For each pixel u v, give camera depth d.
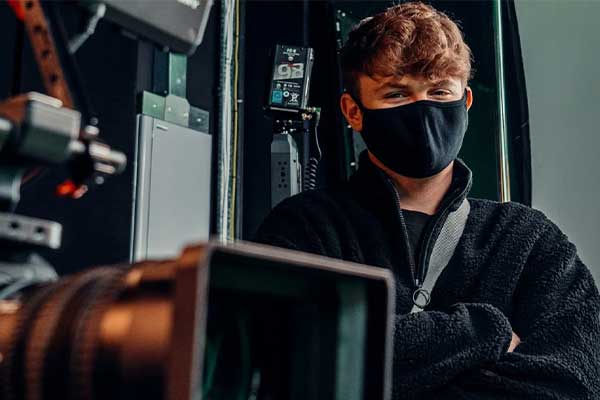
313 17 2.77
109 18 1.12
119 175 1.94
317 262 0.77
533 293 1.63
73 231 1.80
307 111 2.36
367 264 1.68
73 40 1.08
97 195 1.87
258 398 0.85
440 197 1.77
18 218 0.88
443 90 1.71
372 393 0.82
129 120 2.01
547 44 2.81
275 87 2.37
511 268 1.66
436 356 1.48
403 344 1.47
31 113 0.86
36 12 1.01
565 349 1.54
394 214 1.71
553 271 1.65
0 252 0.89
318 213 1.74
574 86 2.77
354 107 1.80
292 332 0.87
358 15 2.76
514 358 1.51
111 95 1.97
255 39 2.71
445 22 1.76
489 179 2.64
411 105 1.69
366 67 1.72
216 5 2.40
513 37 2.82
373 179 1.76
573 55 2.78
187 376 0.64
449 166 1.78
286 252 0.75
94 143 0.93
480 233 1.74
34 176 0.99
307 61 2.39
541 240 1.71
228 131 2.34
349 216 1.74
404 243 1.69
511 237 1.71
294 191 2.34
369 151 1.81
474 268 1.67
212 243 0.67
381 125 1.70
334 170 2.67
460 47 1.76
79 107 1.01
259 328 0.86
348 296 0.86
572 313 1.58
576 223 2.71
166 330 0.69
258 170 2.60
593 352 1.55
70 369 0.74
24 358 0.78
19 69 1.14
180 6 1.19
